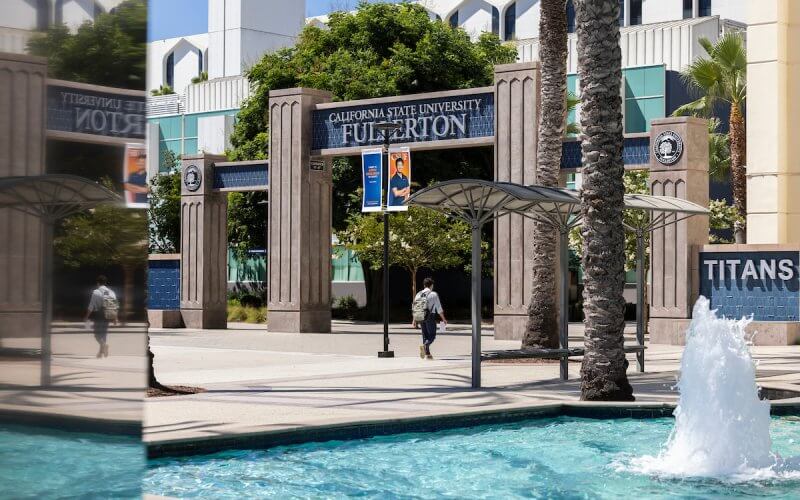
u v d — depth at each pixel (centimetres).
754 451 916
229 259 5231
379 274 4297
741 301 2520
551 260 2116
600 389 1294
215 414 1134
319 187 3253
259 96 4259
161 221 5250
